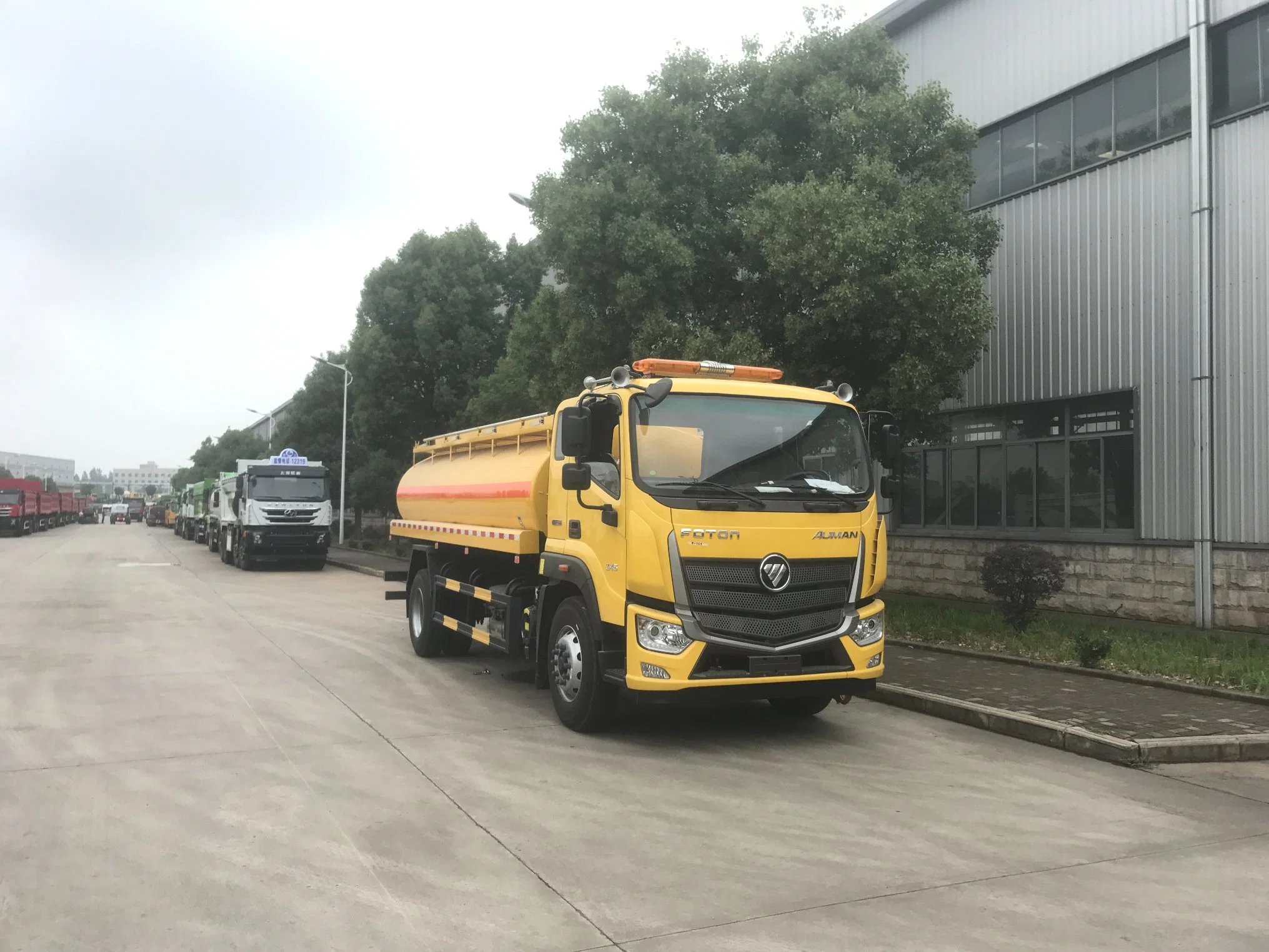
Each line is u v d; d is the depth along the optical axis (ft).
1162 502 42.73
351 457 132.05
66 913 13.19
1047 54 48.52
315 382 134.62
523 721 25.29
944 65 54.60
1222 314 40.37
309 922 12.92
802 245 38.58
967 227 41.22
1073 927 12.87
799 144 45.75
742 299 46.19
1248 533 39.22
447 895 13.83
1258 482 38.96
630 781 19.80
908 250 37.81
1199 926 12.92
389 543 113.91
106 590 63.52
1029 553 37.37
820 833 16.66
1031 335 49.21
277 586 68.33
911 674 30.37
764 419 23.18
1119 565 44.24
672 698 21.16
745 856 15.47
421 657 36.04
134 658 35.19
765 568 21.65
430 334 94.43
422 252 98.73
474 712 26.48
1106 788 19.71
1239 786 20.01
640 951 12.06
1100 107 46.29
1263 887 14.39
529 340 60.18
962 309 37.93
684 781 19.80
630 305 42.73
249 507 82.94
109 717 25.44
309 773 20.16
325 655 36.29
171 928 12.75
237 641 39.88
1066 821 17.49
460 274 97.04
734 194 44.52
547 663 25.68
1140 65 44.39
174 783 19.43
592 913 13.19
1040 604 47.34
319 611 51.88
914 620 40.88
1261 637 37.29
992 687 28.32
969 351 40.04
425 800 18.35
